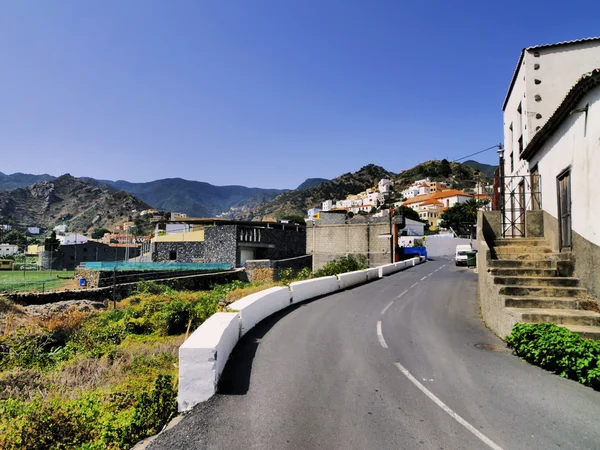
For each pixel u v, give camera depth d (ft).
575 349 21.54
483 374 22.09
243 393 18.86
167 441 14.40
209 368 18.20
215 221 163.84
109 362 28.89
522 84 51.44
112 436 15.24
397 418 16.38
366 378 21.25
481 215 47.93
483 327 34.86
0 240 489.67
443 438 14.71
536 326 25.54
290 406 17.42
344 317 39.17
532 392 19.44
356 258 114.93
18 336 43.62
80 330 51.55
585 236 32.04
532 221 44.19
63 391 23.31
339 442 14.30
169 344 33.60
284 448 13.83
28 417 16.65
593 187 30.19
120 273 108.78
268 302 40.22
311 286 54.49
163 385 18.95
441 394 19.10
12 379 25.79
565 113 34.19
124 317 49.80
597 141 29.25
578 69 47.29
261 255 146.51
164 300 63.98
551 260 36.94
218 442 14.26
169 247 150.00
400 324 35.88
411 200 460.96
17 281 148.56
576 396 18.97
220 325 24.34
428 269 110.01
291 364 23.52
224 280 121.29
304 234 169.27
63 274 208.74
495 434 15.08
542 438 14.80
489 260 38.70
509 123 62.08
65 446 15.29
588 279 31.68
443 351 26.84
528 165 49.57
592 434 15.15
